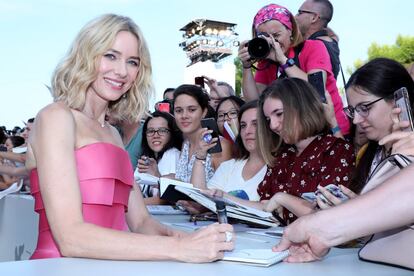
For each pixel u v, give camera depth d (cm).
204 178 294
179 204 263
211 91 437
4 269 105
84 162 150
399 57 1413
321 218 117
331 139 226
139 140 399
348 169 215
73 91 159
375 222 110
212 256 116
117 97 168
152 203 322
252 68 341
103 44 160
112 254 118
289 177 234
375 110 178
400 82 178
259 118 254
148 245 118
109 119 195
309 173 223
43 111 148
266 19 308
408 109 136
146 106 194
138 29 170
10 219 315
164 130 389
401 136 127
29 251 290
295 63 305
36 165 147
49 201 131
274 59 303
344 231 114
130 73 169
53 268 107
